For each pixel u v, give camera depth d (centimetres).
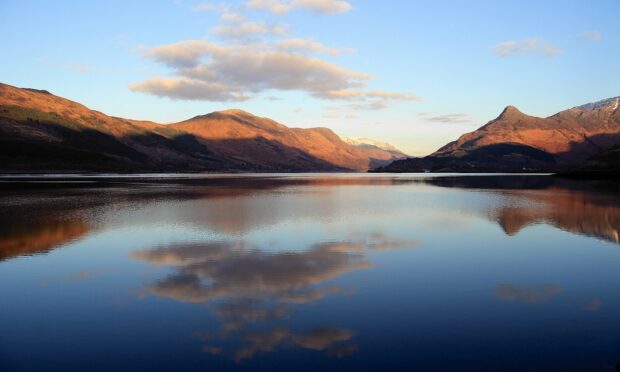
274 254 1783
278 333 1000
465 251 1848
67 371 840
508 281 1407
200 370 838
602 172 10212
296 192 5675
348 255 1769
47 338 984
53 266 1595
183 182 8519
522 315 1105
